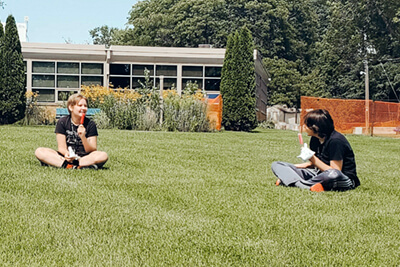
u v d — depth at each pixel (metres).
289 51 57.84
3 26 19.75
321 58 54.94
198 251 3.54
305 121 6.37
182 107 18.52
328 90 54.19
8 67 18.95
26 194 5.03
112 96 18.53
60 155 6.91
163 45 52.69
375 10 44.28
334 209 4.98
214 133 16.89
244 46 22.30
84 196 5.06
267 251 3.56
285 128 34.62
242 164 8.39
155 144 10.94
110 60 25.08
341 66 48.03
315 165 6.25
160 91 18.33
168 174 6.83
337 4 47.88
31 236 3.68
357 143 16.22
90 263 3.20
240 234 3.95
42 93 24.84
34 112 20.20
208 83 25.67
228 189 5.83
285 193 5.72
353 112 25.91
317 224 4.34
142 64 25.36
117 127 17.67
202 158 8.90
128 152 9.05
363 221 4.53
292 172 6.26
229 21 52.97
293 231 4.09
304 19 61.66
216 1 52.09
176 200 5.11
